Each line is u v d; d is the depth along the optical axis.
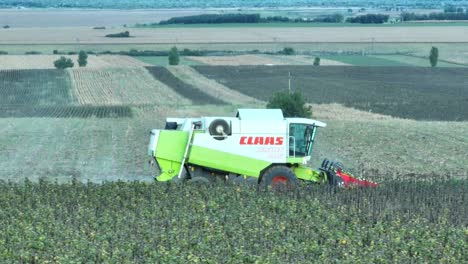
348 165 61.59
